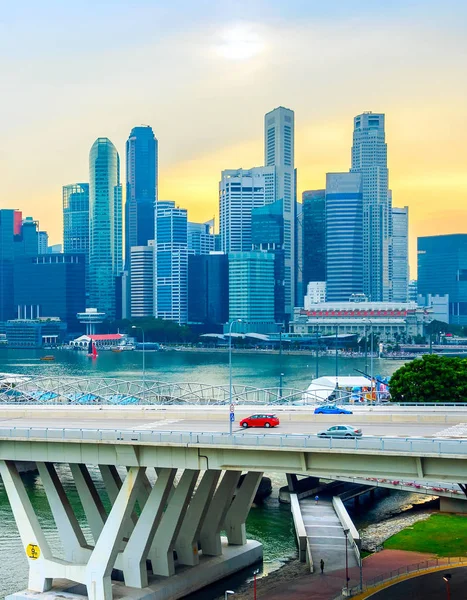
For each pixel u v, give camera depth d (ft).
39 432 348.79
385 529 464.65
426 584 361.51
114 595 339.36
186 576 361.71
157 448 337.11
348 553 415.85
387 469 304.71
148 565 374.22
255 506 524.52
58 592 350.02
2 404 524.52
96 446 346.54
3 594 365.81
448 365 599.16
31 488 570.46
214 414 426.92
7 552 428.97
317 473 314.76
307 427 378.53
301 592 359.66
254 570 396.78
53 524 479.82
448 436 343.05
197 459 331.16
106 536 337.31
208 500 372.58
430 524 468.75
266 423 377.71
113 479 372.17
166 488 342.44
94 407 478.18
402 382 597.52
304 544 412.16
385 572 383.86
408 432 358.84
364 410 460.14
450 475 296.51
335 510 497.05
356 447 301.63
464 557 403.13
